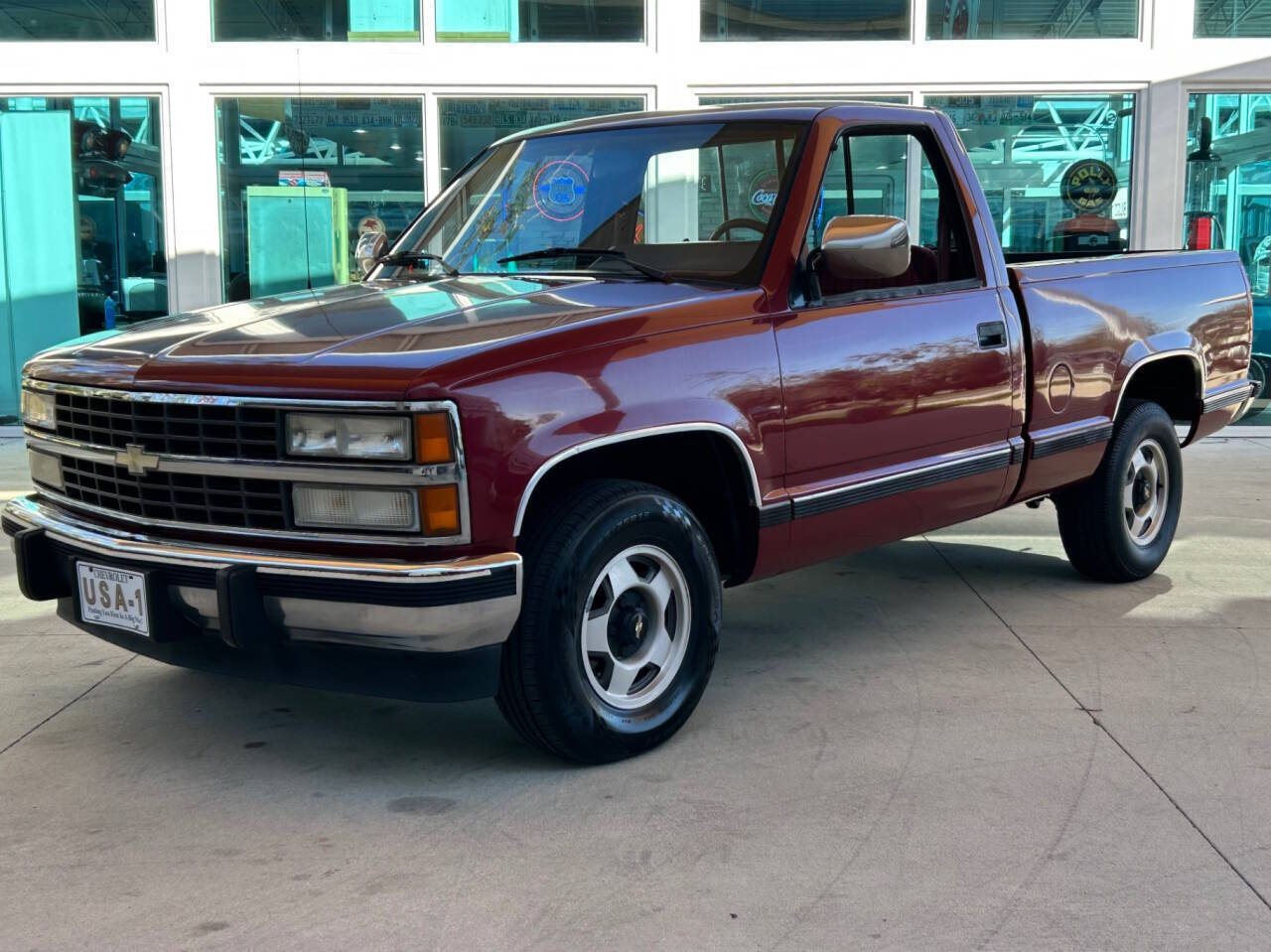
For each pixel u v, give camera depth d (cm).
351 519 296
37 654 445
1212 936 248
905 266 361
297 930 253
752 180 392
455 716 381
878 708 381
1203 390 542
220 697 400
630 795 318
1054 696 390
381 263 432
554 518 319
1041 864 279
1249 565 560
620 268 386
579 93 967
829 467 378
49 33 966
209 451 312
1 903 265
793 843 290
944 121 448
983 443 434
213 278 981
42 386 357
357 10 960
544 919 257
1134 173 963
